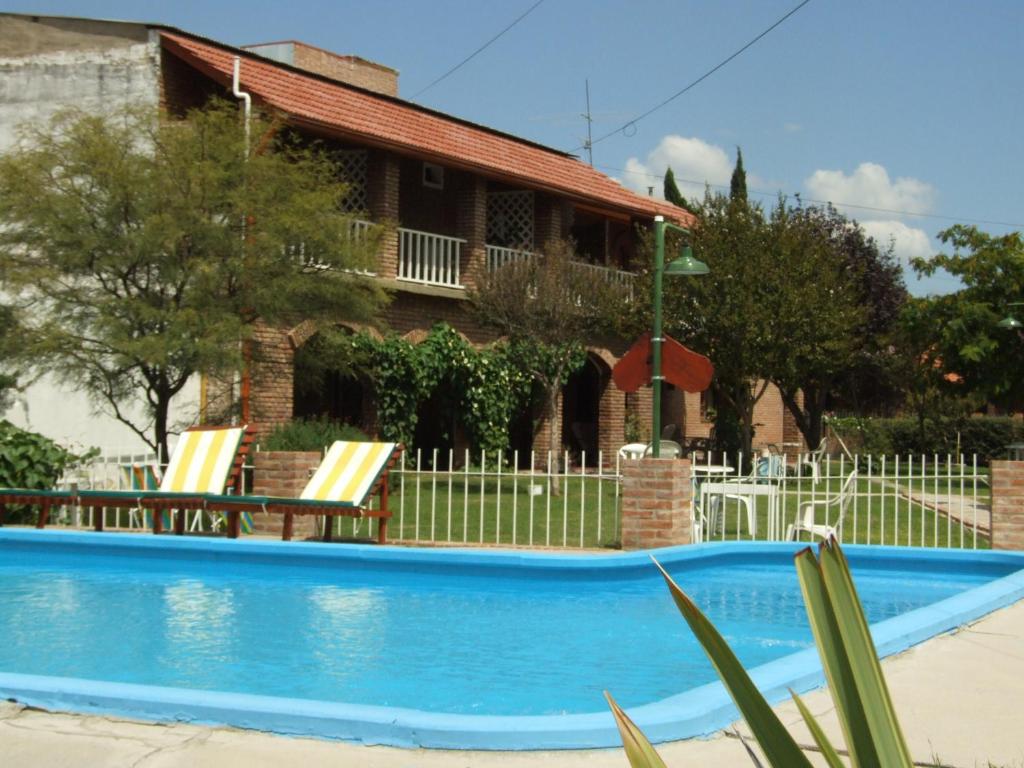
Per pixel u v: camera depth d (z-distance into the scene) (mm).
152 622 8664
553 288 19125
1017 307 24141
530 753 4754
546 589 10234
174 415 17734
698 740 4957
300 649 7707
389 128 21484
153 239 13422
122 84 18828
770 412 36344
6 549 11992
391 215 21250
